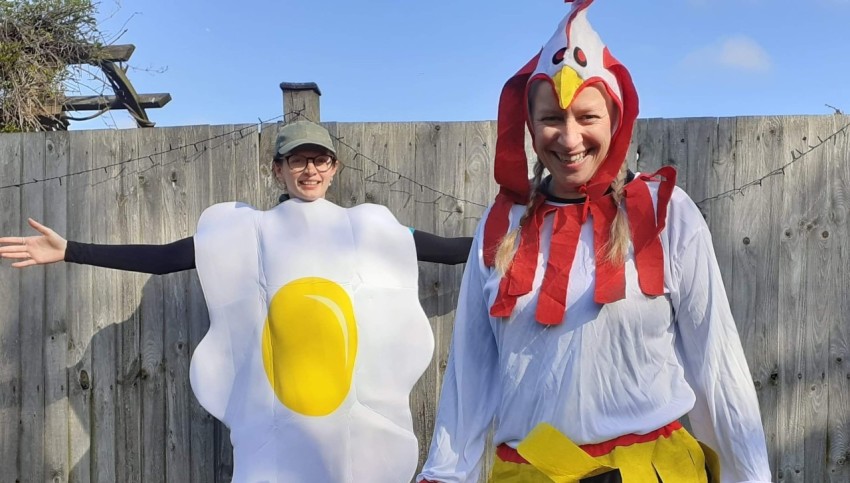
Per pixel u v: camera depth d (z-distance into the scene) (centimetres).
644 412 125
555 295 128
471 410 143
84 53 398
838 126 270
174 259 248
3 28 363
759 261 276
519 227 138
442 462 141
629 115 131
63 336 296
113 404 296
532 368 131
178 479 295
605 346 126
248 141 287
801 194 273
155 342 294
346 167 288
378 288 247
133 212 291
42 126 379
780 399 279
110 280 294
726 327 127
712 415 127
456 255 258
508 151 142
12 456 299
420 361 247
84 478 297
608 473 122
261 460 234
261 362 239
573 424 126
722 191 275
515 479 133
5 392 298
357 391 240
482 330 146
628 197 130
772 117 273
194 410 294
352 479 237
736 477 126
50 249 242
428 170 286
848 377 277
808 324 277
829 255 274
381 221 254
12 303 297
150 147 289
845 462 279
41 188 293
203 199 289
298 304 239
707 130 275
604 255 127
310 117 285
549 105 128
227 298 244
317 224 248
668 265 127
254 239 247
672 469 124
